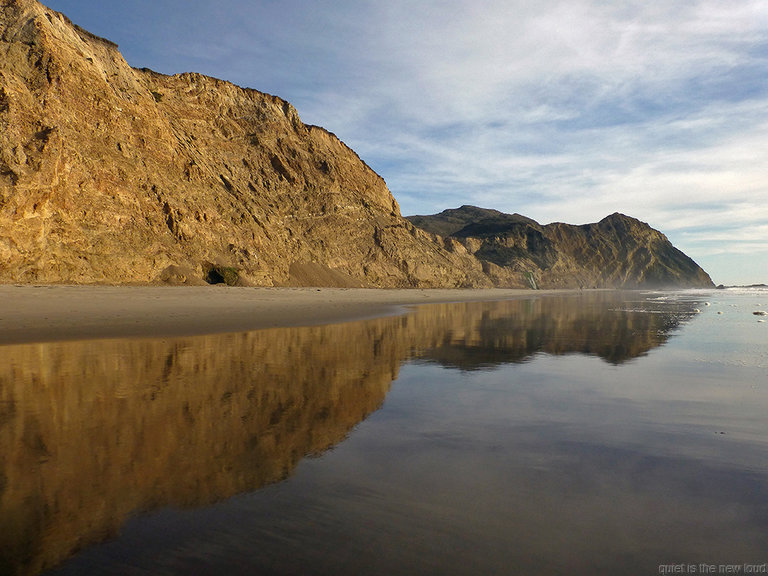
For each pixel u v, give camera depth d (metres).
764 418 5.15
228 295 28.67
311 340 12.19
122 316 16.22
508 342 12.39
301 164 61.03
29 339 11.16
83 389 6.31
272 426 4.79
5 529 2.72
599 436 4.52
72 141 29.42
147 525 2.79
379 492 3.25
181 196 36.72
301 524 2.80
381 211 72.88
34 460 3.79
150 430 4.61
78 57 32.81
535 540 2.62
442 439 4.43
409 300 41.38
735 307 32.41
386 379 7.29
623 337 13.67
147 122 36.53
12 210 23.86
